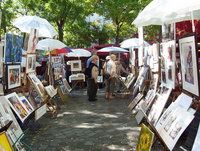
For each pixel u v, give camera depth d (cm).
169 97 771
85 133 955
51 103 1236
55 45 1502
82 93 1955
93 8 3148
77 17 3023
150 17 672
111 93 1645
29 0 2839
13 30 2991
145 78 1144
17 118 796
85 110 1335
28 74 994
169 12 582
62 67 1877
